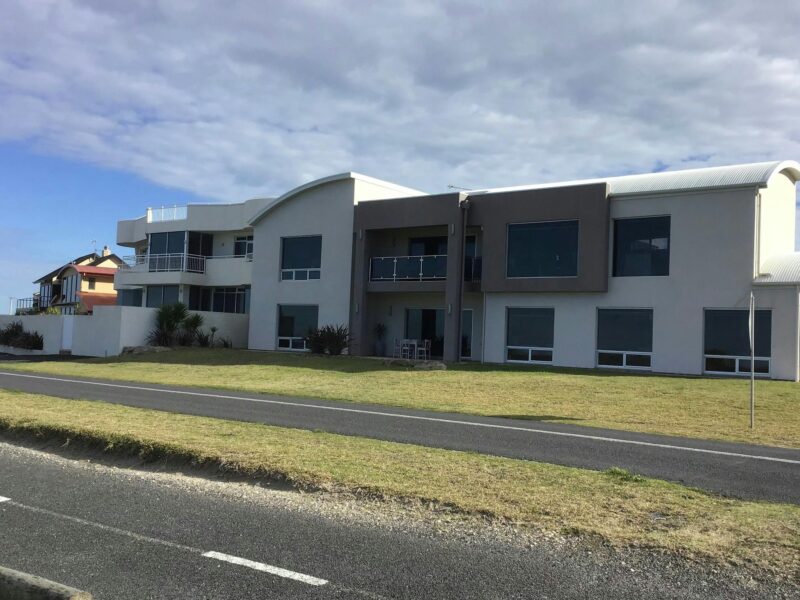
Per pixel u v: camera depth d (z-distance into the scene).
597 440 11.30
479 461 8.91
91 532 6.20
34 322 38.09
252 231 37.81
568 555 5.53
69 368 26.56
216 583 5.03
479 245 28.00
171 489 7.85
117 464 9.45
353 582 5.04
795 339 20.95
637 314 23.84
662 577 5.07
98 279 59.84
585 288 24.33
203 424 11.73
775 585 4.90
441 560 5.46
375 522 6.45
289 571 5.25
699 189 22.55
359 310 29.55
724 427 13.38
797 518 6.41
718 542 5.66
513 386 19.84
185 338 33.84
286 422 12.64
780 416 14.93
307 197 31.84
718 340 22.36
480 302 27.86
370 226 29.41
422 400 17.27
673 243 23.12
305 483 7.71
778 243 24.12
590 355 24.55
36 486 7.96
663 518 6.39
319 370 24.27
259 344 33.09
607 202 24.19
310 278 31.81
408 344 28.86
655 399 17.38
